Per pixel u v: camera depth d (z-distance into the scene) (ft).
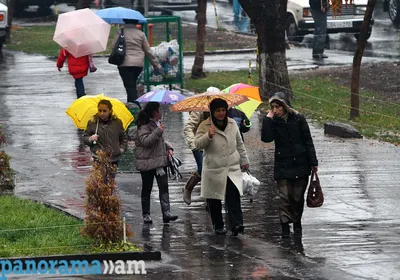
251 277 77.46
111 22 165.37
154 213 103.81
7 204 99.45
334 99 178.81
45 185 114.01
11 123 156.25
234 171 93.66
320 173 121.60
